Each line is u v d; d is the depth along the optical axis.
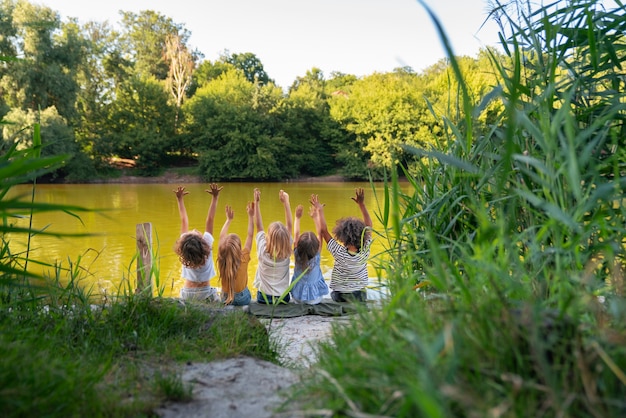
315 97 41.50
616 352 1.23
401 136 36.06
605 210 2.01
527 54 2.53
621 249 1.95
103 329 2.32
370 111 37.62
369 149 36.81
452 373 1.07
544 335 1.30
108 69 43.91
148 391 1.75
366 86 41.12
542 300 1.60
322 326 3.32
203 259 4.20
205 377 1.94
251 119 38.78
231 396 1.74
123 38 57.16
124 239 9.24
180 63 50.81
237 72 56.78
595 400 1.12
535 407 1.17
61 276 5.96
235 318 2.54
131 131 37.62
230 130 38.50
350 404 1.25
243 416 1.58
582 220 1.95
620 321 1.40
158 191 25.42
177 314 2.58
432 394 0.93
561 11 2.38
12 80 29.39
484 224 1.54
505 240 1.57
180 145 39.88
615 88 2.39
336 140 39.50
